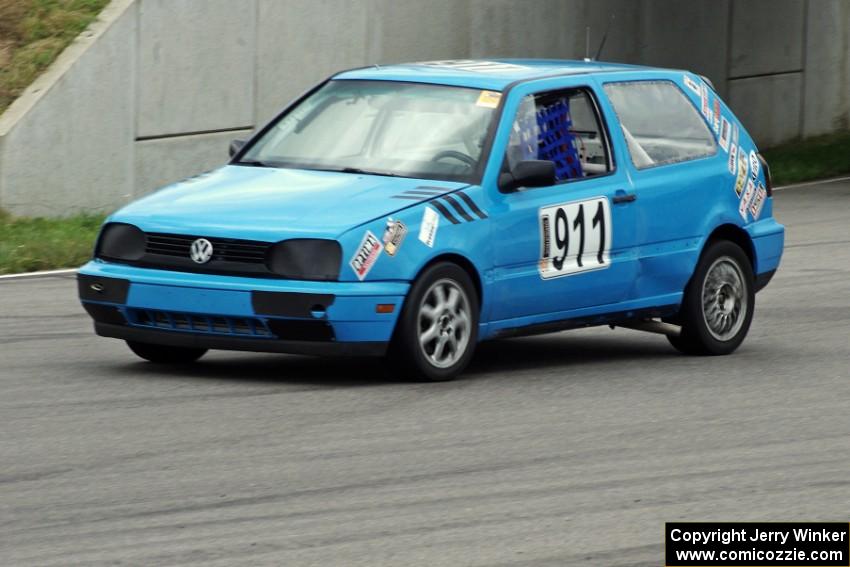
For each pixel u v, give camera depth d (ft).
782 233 124.16
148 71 192.65
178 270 98.32
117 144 189.37
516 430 88.63
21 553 64.03
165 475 76.48
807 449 86.38
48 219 180.14
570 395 99.45
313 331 95.76
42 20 189.37
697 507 73.67
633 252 111.96
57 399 93.20
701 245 116.37
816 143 307.58
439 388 99.04
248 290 95.61
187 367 104.37
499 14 248.32
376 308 96.32
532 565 64.28
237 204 100.27
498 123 105.81
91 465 78.02
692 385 104.63
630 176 112.27
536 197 105.50
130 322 99.81
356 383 99.81
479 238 101.55
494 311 103.45
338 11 219.61
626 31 272.10
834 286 153.69
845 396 102.06
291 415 90.12
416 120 107.86
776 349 120.57
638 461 82.43
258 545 65.67
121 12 188.96
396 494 74.28
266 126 112.27
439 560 64.44
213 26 200.64
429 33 236.22
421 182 102.89
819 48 313.32
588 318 110.22
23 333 117.60
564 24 260.83
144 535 66.69
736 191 120.06
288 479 76.33
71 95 183.01
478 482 76.95
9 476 75.72
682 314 116.37
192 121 199.41
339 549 65.46
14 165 177.17
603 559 65.41
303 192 101.60
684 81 120.47
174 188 105.50
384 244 96.94
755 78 298.76
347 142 108.06
